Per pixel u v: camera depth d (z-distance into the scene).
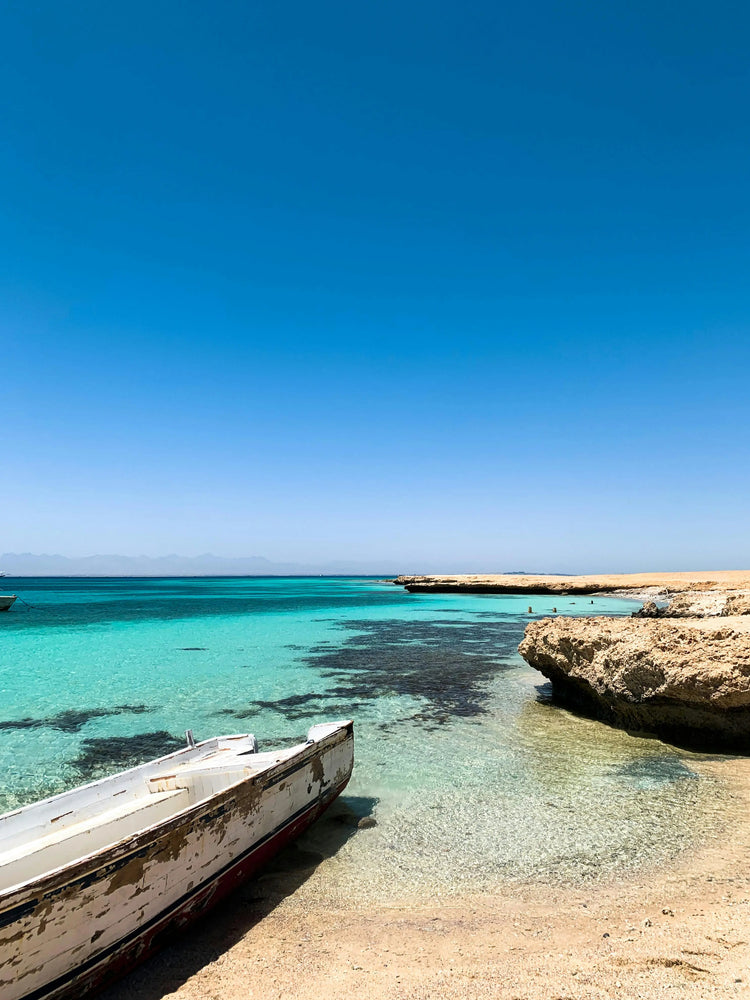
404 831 8.03
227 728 13.72
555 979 4.73
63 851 6.16
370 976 4.93
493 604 59.62
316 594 82.75
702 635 12.03
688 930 5.39
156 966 5.25
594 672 13.80
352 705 15.75
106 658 23.53
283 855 7.37
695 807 8.64
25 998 4.29
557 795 9.25
